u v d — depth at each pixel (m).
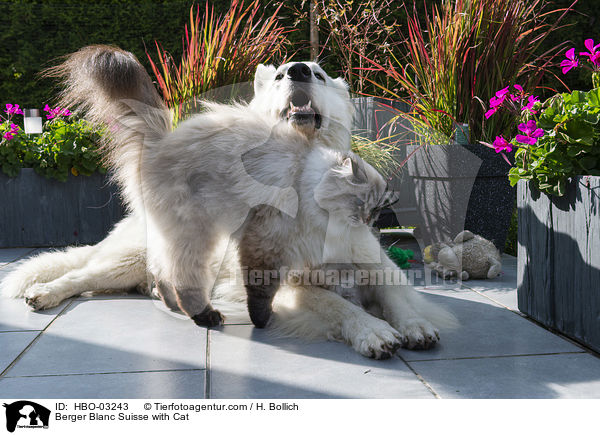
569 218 2.34
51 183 5.36
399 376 2.01
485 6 4.23
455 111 4.14
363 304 2.73
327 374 2.03
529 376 1.99
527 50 4.53
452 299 3.09
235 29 4.79
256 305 2.49
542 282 2.58
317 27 6.20
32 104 7.18
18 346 2.34
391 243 3.35
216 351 2.28
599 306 2.15
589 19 6.62
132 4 6.96
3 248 5.30
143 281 3.27
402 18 6.40
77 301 3.09
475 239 3.59
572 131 2.33
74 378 2.00
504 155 3.55
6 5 6.98
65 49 7.08
